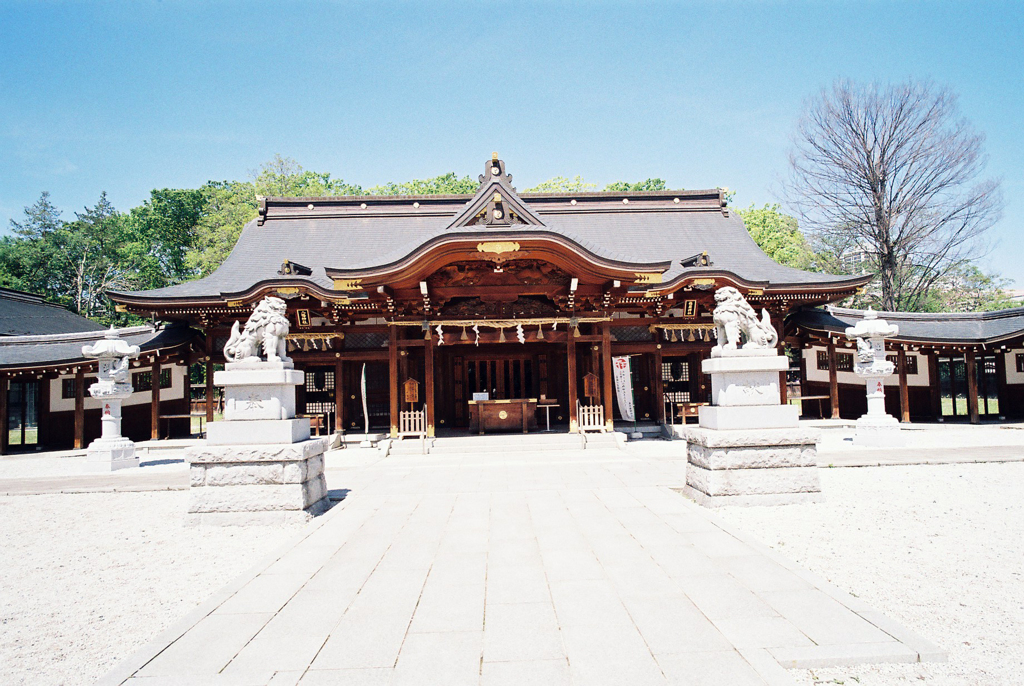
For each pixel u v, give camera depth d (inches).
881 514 336.2
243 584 236.8
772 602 205.9
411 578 241.0
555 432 733.9
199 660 171.5
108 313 1879.9
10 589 247.1
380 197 1043.3
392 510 374.0
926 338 821.9
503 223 685.9
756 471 361.7
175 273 1956.2
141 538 328.8
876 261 1473.9
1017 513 334.6
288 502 347.6
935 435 720.3
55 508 421.1
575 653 169.9
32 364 762.2
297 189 1919.3
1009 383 896.9
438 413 863.7
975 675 157.6
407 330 848.3
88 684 166.1
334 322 792.3
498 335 725.3
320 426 745.6
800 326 884.6
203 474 352.8
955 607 204.4
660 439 759.1
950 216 1312.7
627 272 669.3
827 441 688.4
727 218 1043.3
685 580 230.1
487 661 166.6
